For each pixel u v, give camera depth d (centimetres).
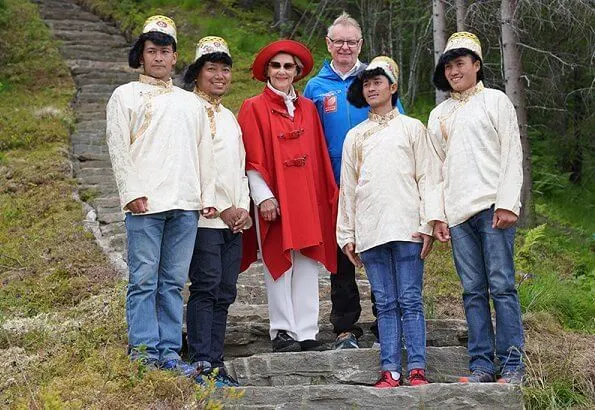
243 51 1536
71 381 478
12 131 1099
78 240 787
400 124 534
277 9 1630
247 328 591
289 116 576
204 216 516
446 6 1205
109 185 963
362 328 602
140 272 497
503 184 496
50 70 1387
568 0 1096
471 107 514
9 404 471
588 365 532
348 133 549
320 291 702
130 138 509
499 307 502
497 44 1278
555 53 1250
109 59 1499
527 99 1309
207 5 1686
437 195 518
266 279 571
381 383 502
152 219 499
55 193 917
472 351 513
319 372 525
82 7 1759
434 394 469
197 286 523
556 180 1315
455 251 512
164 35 518
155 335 498
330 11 1592
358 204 531
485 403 466
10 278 716
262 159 567
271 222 564
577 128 1364
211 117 549
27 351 559
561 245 1025
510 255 503
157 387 467
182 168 505
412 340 509
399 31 1391
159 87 520
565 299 710
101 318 591
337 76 597
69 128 1152
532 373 511
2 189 934
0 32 1484
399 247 518
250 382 528
